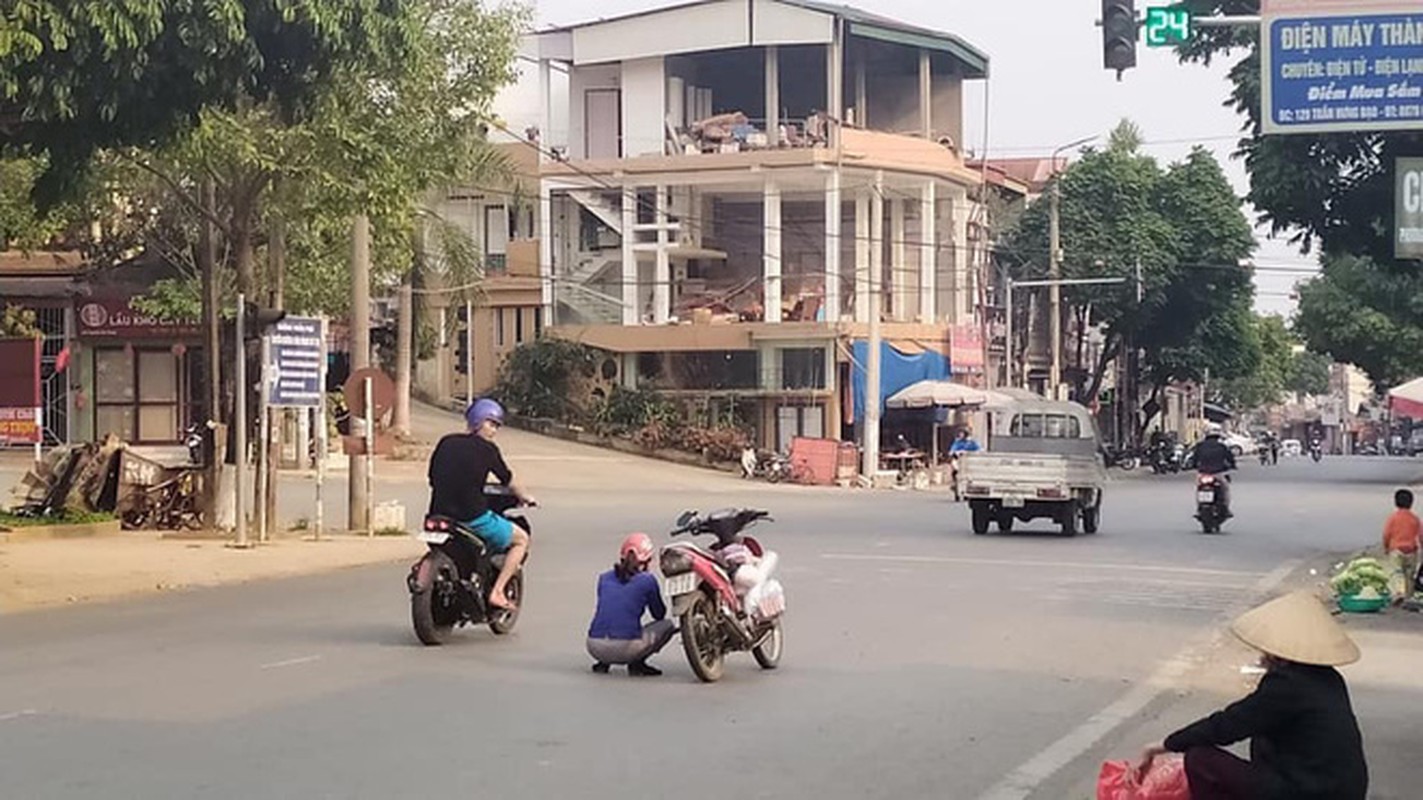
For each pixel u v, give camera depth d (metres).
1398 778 9.07
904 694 11.31
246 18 15.03
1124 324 58.19
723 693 11.16
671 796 8.05
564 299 50.31
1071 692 11.68
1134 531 27.88
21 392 24.06
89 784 7.96
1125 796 6.57
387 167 21.44
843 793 8.27
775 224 46.84
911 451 46.72
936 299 51.25
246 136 20.52
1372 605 16.73
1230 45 20.23
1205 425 95.19
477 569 13.30
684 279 49.72
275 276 24.34
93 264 39.97
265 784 8.04
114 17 13.88
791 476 43.59
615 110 50.12
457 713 10.11
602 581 11.93
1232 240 57.78
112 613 15.24
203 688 10.84
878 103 52.25
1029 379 58.72
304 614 15.16
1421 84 15.66
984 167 53.53
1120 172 56.75
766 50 48.00
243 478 21.77
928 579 19.08
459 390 53.88
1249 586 19.12
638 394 48.00
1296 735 6.11
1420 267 20.95
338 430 45.31
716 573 11.70
